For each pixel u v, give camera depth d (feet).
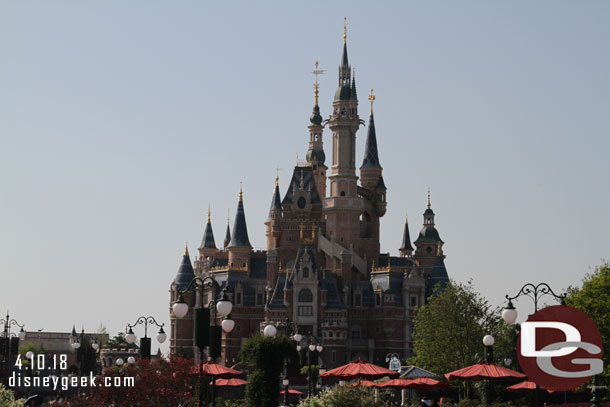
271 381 314.14
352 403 256.52
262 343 316.40
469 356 477.77
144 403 266.36
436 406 337.31
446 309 483.51
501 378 268.00
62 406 275.59
